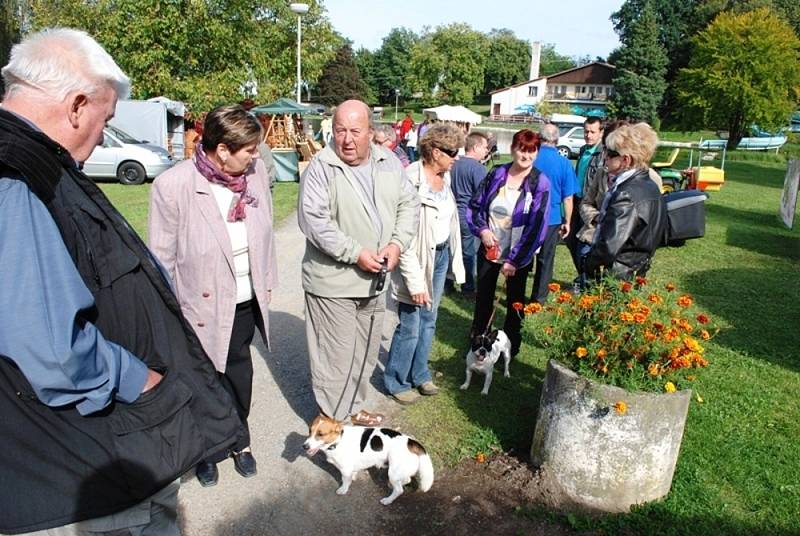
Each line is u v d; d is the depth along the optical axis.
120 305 1.66
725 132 43.56
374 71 99.44
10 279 1.35
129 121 18.83
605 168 5.44
